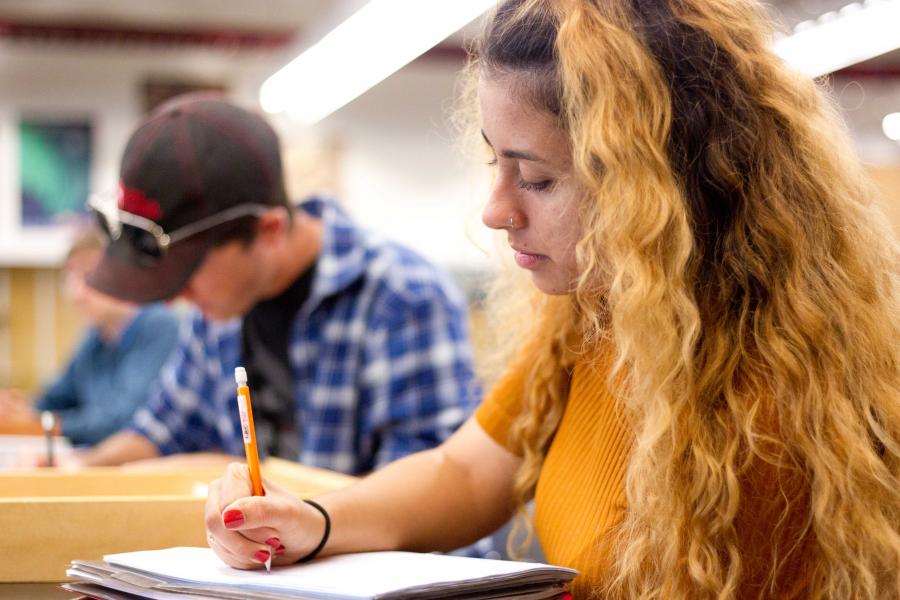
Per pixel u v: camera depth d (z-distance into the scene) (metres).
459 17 2.60
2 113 5.39
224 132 1.68
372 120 5.86
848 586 0.88
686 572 0.91
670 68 0.92
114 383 3.60
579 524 1.03
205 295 1.74
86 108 5.47
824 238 0.94
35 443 2.67
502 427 1.19
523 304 1.23
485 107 0.96
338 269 1.87
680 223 0.90
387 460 1.81
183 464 1.94
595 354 1.08
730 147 0.92
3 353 5.47
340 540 1.02
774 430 0.89
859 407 0.91
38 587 1.06
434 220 5.93
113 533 1.09
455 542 1.16
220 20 5.12
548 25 0.93
